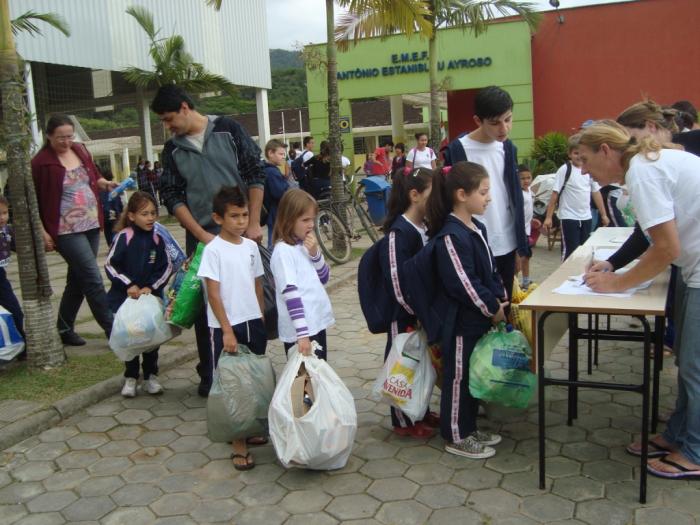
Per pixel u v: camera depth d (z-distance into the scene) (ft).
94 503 10.40
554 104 65.31
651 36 61.98
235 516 9.87
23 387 14.65
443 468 11.03
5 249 16.53
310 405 10.83
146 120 64.90
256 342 12.39
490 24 63.52
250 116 149.59
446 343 11.23
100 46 48.83
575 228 22.13
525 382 10.95
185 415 13.71
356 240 36.06
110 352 17.25
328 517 9.71
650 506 9.59
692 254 9.78
